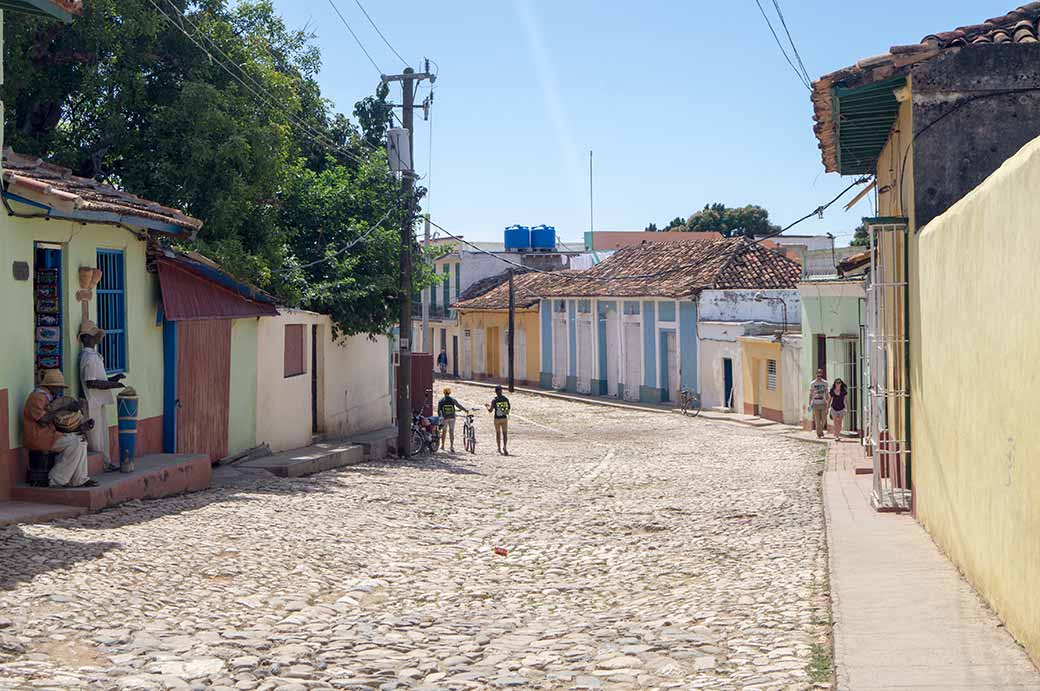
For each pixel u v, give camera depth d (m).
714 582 9.82
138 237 15.02
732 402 37.50
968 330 8.98
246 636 7.46
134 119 19.89
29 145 19.12
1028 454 6.73
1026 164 6.83
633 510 15.09
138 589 8.45
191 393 16.77
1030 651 6.69
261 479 17.03
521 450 27.38
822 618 8.14
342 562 10.44
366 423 27.28
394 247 24.84
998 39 12.09
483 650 7.48
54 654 6.71
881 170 16.91
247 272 19.50
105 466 13.46
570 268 65.38
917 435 12.65
